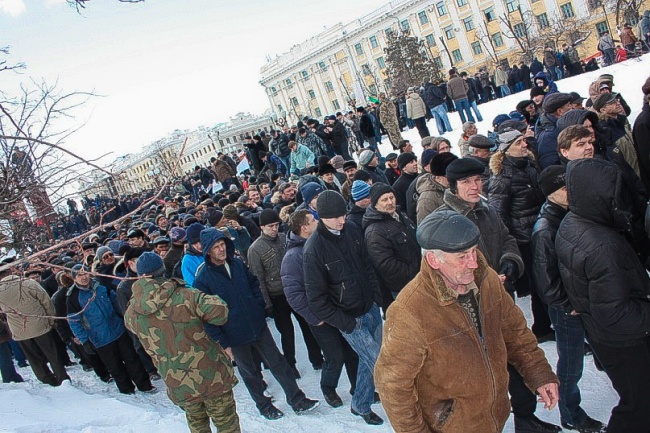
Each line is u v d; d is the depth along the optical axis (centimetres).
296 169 1207
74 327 579
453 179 338
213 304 356
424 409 222
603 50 1778
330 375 420
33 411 531
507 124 528
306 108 8125
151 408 512
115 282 605
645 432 252
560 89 1385
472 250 202
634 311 233
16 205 286
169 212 1045
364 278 374
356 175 566
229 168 1695
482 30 5947
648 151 376
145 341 358
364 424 385
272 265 502
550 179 290
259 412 458
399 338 210
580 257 244
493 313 223
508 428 342
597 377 364
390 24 6738
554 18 5325
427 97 1315
